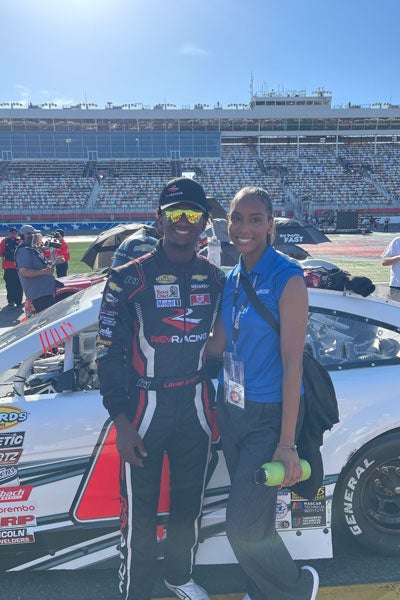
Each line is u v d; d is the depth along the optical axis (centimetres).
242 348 185
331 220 4034
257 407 184
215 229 540
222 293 196
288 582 192
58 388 234
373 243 2702
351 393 238
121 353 187
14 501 221
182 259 189
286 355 174
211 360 238
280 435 181
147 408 190
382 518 244
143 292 185
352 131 5594
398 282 568
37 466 221
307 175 5209
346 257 1981
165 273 187
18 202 4588
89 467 223
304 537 233
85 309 243
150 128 5381
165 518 224
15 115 5194
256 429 185
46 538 225
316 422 191
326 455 231
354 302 256
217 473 226
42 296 616
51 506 224
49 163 5194
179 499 205
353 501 238
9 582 239
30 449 221
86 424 223
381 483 242
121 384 185
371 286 252
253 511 180
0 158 5153
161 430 191
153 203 4650
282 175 5203
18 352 235
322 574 238
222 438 199
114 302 185
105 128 5347
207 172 5231
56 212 4403
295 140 5828
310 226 707
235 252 512
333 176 5184
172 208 180
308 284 256
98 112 5272
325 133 5584
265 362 182
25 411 226
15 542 223
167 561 212
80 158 5225
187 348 190
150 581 205
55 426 222
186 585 212
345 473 238
